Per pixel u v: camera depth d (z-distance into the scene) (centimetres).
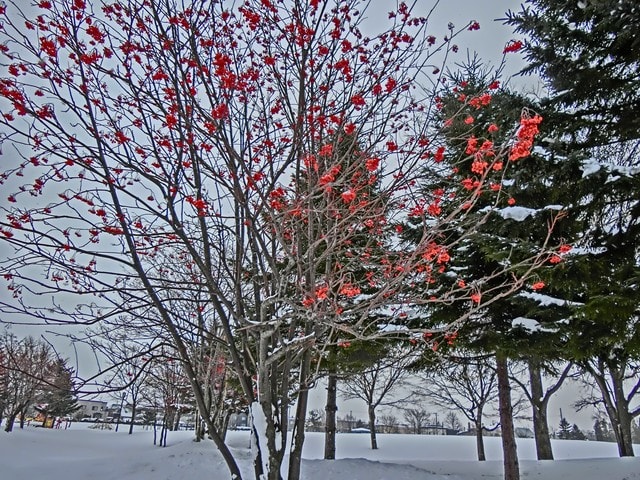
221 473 1041
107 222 427
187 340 649
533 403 1391
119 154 408
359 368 977
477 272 913
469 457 1966
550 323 785
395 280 359
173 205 429
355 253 513
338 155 412
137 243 471
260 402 439
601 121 723
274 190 419
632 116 702
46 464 1257
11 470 1152
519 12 725
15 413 2219
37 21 373
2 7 359
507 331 856
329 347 862
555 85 751
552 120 729
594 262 663
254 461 424
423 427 3772
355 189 360
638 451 2169
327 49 442
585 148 748
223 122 397
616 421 1548
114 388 393
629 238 689
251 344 535
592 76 706
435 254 354
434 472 1120
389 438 2722
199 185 436
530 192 729
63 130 378
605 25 670
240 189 405
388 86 443
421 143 419
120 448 1894
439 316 850
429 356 919
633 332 650
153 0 396
